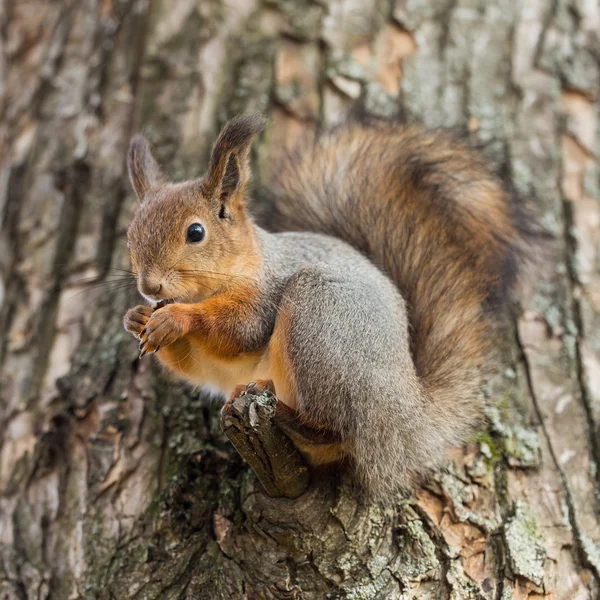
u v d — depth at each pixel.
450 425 3.18
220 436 3.20
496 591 3.14
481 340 3.20
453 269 3.22
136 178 3.20
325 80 3.34
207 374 3.19
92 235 3.30
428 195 3.24
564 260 3.28
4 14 3.43
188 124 3.33
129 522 3.18
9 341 3.27
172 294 3.17
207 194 3.18
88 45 3.39
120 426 3.21
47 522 3.19
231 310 3.17
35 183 3.33
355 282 3.16
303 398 3.15
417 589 3.13
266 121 3.18
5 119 3.38
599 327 3.25
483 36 3.37
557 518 3.17
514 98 3.35
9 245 3.31
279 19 3.38
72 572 3.17
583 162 3.32
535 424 3.20
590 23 3.39
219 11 3.38
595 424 3.21
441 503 3.16
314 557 3.14
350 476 3.16
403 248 3.22
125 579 3.16
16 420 3.24
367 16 3.38
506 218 3.25
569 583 3.15
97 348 3.24
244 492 3.16
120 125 3.34
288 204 3.26
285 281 3.19
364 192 3.25
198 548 3.16
